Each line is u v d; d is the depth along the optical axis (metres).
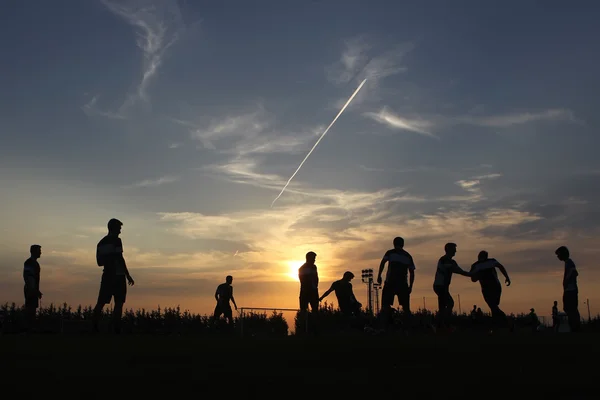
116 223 13.17
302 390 4.88
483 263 15.75
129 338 10.87
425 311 18.47
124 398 4.53
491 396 4.64
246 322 20.12
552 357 7.25
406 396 4.65
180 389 4.91
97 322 12.92
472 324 20.36
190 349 8.23
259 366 6.39
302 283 14.97
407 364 6.61
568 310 16.44
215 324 22.20
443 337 11.58
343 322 18.83
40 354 7.42
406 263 14.50
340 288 18.69
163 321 20.78
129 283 13.09
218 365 6.44
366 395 4.67
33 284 14.99
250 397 4.60
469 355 7.42
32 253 15.20
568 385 5.10
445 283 15.27
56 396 4.59
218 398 4.55
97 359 6.91
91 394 4.67
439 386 5.06
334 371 5.95
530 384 5.14
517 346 8.77
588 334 12.85
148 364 6.51
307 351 7.98
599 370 6.01
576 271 16.36
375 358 7.14
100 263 12.91
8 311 15.34
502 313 15.62
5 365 6.32
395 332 14.91
